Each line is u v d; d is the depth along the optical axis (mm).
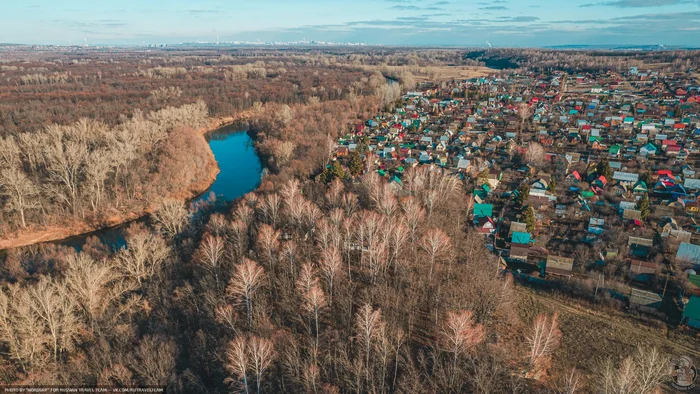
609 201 126750
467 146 184125
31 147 141625
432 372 61812
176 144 164250
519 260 97062
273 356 61844
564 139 192500
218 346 66375
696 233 105312
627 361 57562
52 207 128750
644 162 159125
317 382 59125
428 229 95188
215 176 169750
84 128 156250
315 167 160375
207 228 103438
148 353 62438
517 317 77250
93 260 82500
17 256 100125
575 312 79250
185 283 80875
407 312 74312
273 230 93500
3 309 63062
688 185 130250
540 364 63594
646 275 87250
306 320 72688
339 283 80312
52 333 64875
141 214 136500
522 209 121750
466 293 75312
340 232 93312
